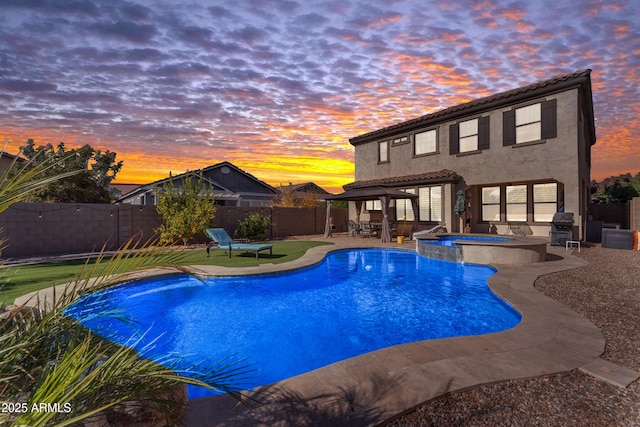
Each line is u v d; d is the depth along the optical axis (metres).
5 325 1.66
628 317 5.04
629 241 12.59
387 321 6.30
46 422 1.25
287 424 2.53
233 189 29.22
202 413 2.66
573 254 11.51
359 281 9.30
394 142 21.08
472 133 16.97
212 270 9.02
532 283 7.27
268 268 9.33
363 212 22.98
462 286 8.55
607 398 2.90
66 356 1.50
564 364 3.52
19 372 1.55
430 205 18.67
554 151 13.89
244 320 6.39
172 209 14.84
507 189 17.16
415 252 13.55
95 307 2.12
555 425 2.54
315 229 22.84
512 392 3.01
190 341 5.45
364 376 3.29
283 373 4.43
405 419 2.63
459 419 2.62
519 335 4.34
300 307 7.11
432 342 4.15
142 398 1.78
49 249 12.38
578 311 5.34
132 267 1.98
